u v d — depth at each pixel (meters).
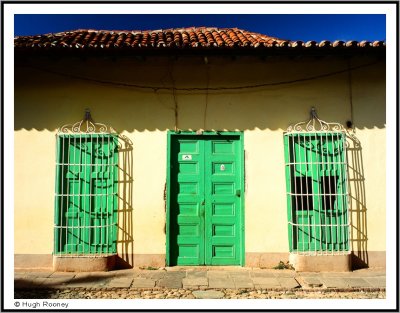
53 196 6.11
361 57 6.29
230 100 6.29
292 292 5.03
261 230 6.06
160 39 6.55
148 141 6.20
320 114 6.26
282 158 6.18
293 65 6.34
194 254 6.09
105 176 6.13
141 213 6.09
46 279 5.41
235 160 6.23
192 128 6.22
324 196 6.00
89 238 6.02
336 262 5.77
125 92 6.29
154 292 5.00
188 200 6.15
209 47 5.70
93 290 5.07
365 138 6.21
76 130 6.20
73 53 5.81
